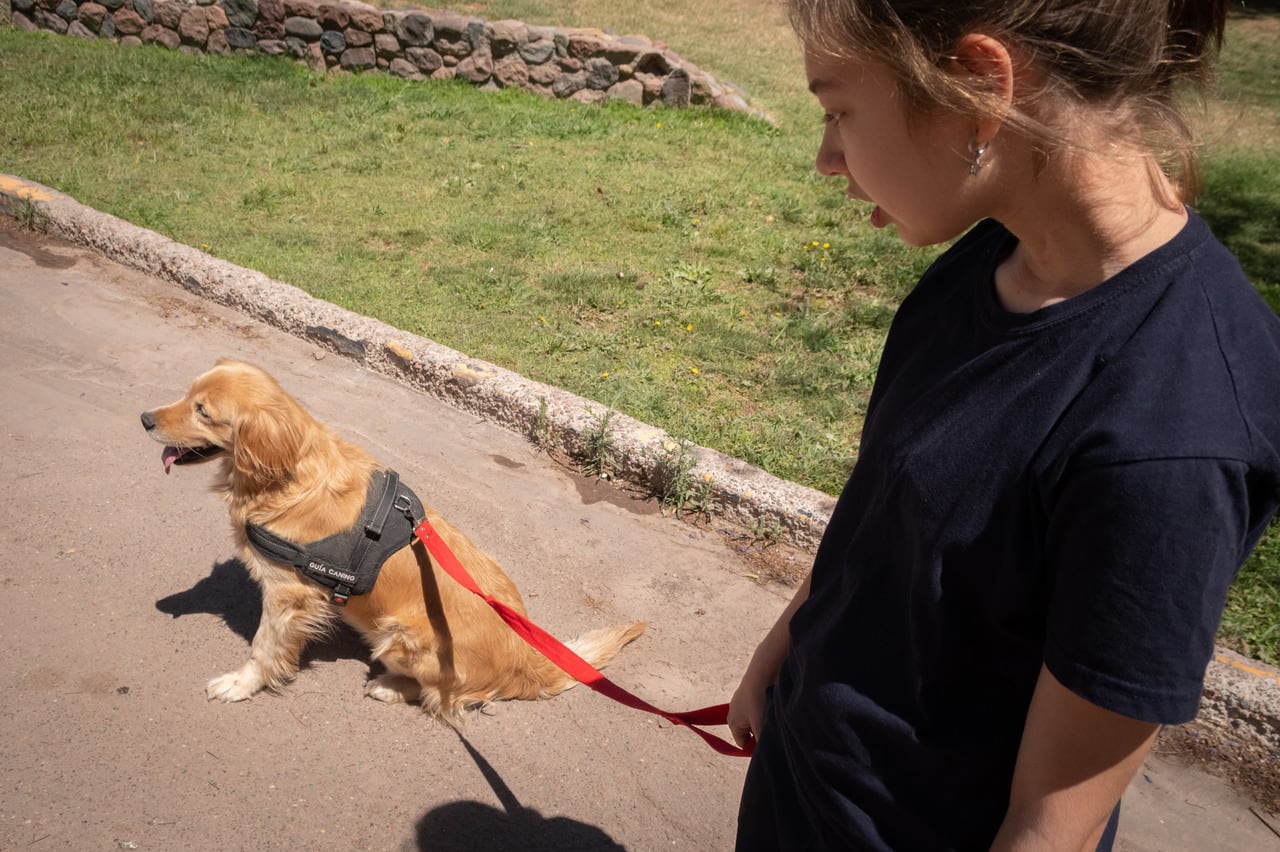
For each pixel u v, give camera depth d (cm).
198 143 893
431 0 1540
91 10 1188
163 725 325
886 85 110
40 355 529
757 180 934
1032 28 99
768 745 155
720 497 455
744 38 1602
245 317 599
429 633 324
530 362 561
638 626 368
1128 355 100
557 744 338
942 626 117
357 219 761
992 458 108
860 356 611
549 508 455
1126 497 94
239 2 1148
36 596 370
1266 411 97
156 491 436
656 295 670
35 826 282
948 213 113
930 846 126
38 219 678
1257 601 404
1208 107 112
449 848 294
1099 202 104
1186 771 342
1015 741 118
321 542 313
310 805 303
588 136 1024
